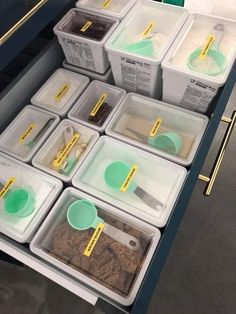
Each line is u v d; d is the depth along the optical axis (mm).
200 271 704
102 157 513
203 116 516
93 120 555
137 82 562
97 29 555
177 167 460
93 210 437
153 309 665
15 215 431
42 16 478
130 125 565
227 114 917
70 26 573
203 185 813
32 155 489
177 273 703
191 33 544
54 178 458
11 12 423
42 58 587
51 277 396
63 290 694
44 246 419
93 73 599
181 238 745
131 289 375
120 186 469
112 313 365
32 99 563
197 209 781
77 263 404
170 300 673
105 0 595
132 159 504
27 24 456
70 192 449
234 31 535
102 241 417
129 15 558
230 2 586
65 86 582
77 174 457
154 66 494
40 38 629
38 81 604
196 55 503
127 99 556
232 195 798
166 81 518
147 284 376
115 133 501
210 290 681
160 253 399
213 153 861
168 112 547
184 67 486
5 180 475
